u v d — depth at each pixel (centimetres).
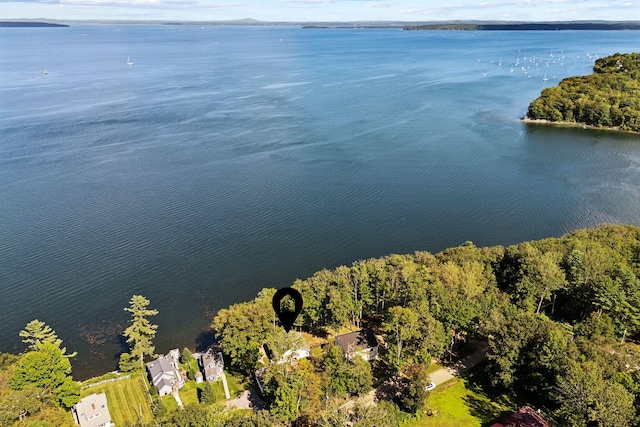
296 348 7969
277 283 11262
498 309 8231
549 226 13800
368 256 12338
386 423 6444
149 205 14950
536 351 7094
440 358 8344
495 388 7562
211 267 11894
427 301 8338
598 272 8838
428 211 14662
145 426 6469
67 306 10531
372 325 9469
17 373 7194
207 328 9919
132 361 8612
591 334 7738
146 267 11881
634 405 6084
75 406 7538
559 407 6662
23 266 11838
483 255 10319
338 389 7319
